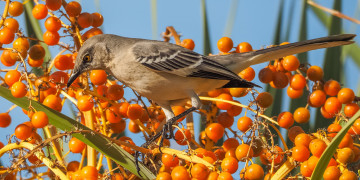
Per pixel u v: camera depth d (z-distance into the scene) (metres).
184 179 2.66
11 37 2.71
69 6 2.72
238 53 2.77
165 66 2.76
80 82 2.73
